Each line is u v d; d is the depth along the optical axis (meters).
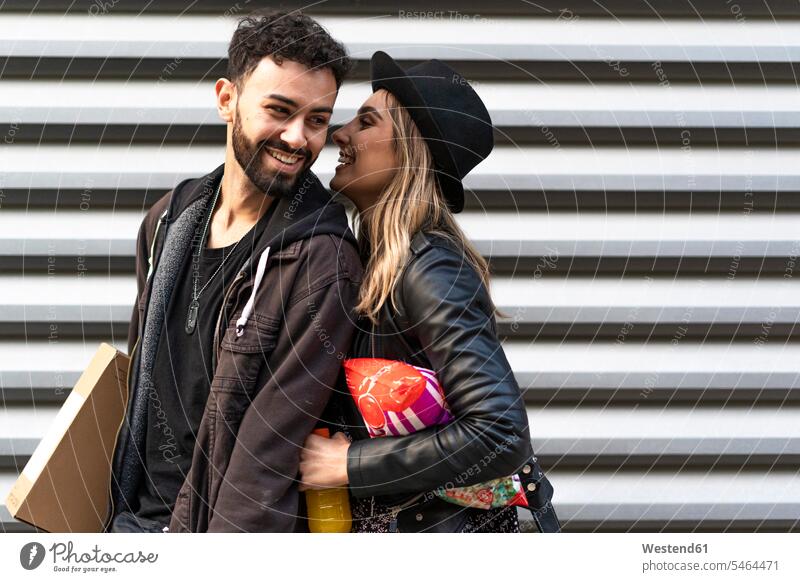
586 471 2.00
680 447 2.00
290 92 1.29
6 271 1.95
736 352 2.01
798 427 2.01
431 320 1.24
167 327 1.41
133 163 1.95
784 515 2.00
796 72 2.01
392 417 1.25
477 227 1.99
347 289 1.31
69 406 1.51
